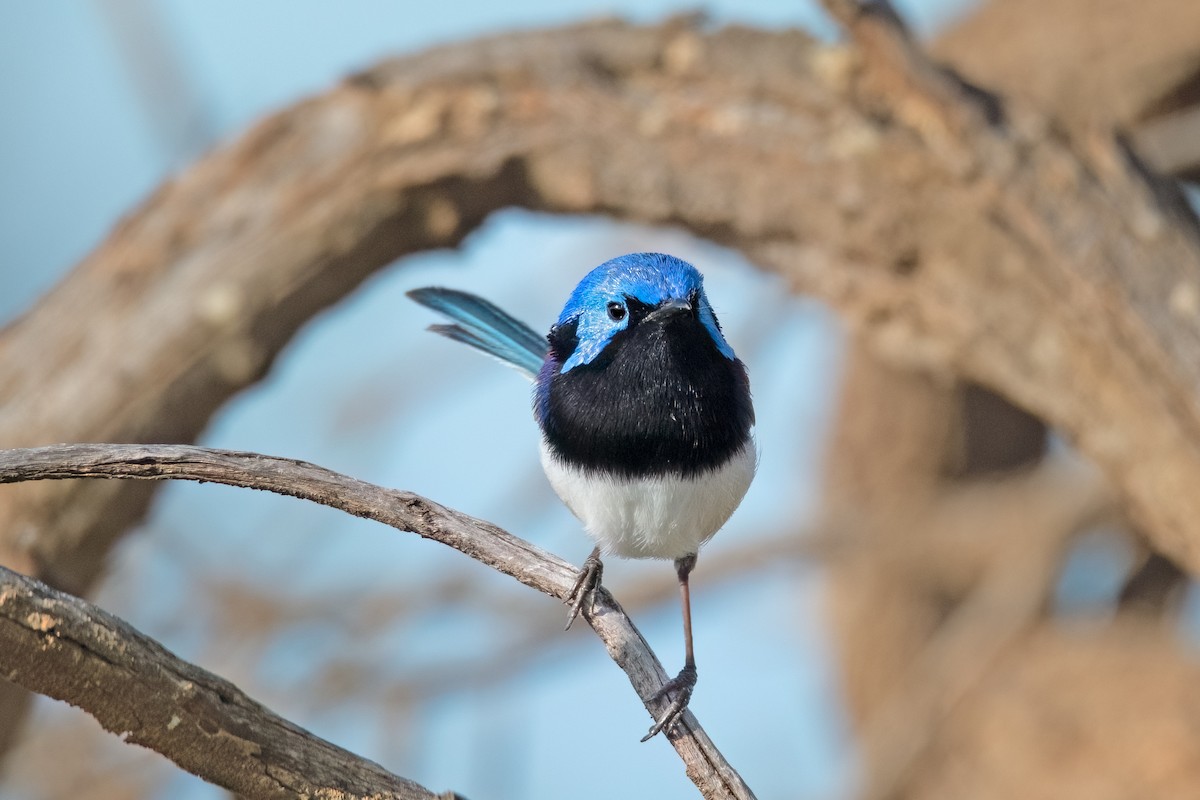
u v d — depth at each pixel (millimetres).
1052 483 17469
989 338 12555
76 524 12500
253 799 7035
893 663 19203
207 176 13180
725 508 9297
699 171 12891
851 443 19328
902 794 17156
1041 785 16234
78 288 13109
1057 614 19125
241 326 12898
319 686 16594
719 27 13094
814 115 12719
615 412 8961
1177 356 11977
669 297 9000
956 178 12383
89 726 15641
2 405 12797
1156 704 16484
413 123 12844
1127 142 12695
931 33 18734
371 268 13273
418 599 17047
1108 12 16328
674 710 8062
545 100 12938
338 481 7242
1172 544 12367
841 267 12953
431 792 7164
